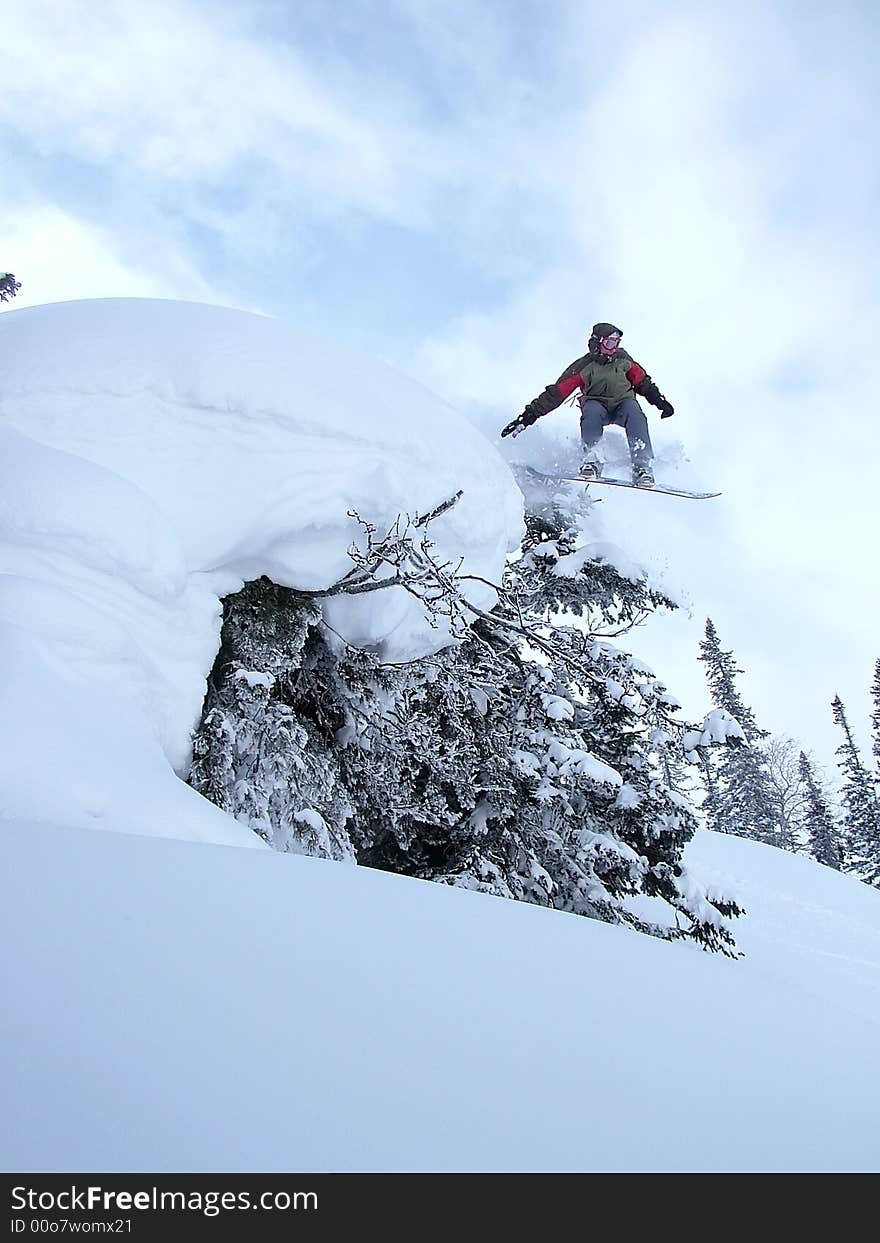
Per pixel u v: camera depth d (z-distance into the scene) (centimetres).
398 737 663
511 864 745
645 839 744
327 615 612
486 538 638
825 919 1520
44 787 314
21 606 385
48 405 483
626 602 937
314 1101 134
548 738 707
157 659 446
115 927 190
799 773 3553
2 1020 142
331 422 536
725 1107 164
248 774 525
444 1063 156
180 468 499
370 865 739
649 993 231
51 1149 113
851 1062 214
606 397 808
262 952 192
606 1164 133
